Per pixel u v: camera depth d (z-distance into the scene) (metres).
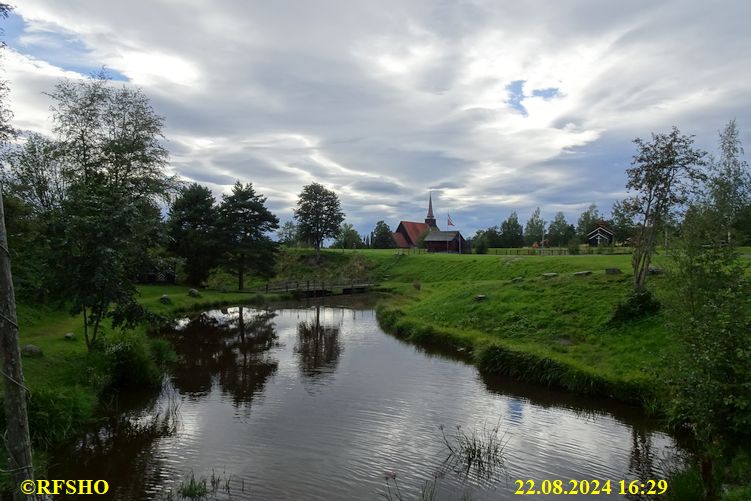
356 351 23.09
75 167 33.38
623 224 20.66
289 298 48.69
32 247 16.67
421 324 26.39
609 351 17.67
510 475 10.29
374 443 11.88
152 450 11.41
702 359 8.02
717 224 9.88
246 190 51.81
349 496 9.34
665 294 9.97
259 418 13.57
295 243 93.69
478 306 26.33
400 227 116.44
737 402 7.53
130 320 16.47
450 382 17.34
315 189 78.44
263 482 9.87
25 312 21.39
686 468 10.18
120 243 15.30
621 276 24.62
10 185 29.62
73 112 33.72
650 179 19.33
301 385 17.02
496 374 18.36
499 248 87.56
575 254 55.81
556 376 16.58
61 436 11.63
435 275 57.66
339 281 58.25
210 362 20.83
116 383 16.09
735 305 8.08
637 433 12.57
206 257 47.91
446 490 9.62
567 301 23.36
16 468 6.46
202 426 12.95
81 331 20.33
